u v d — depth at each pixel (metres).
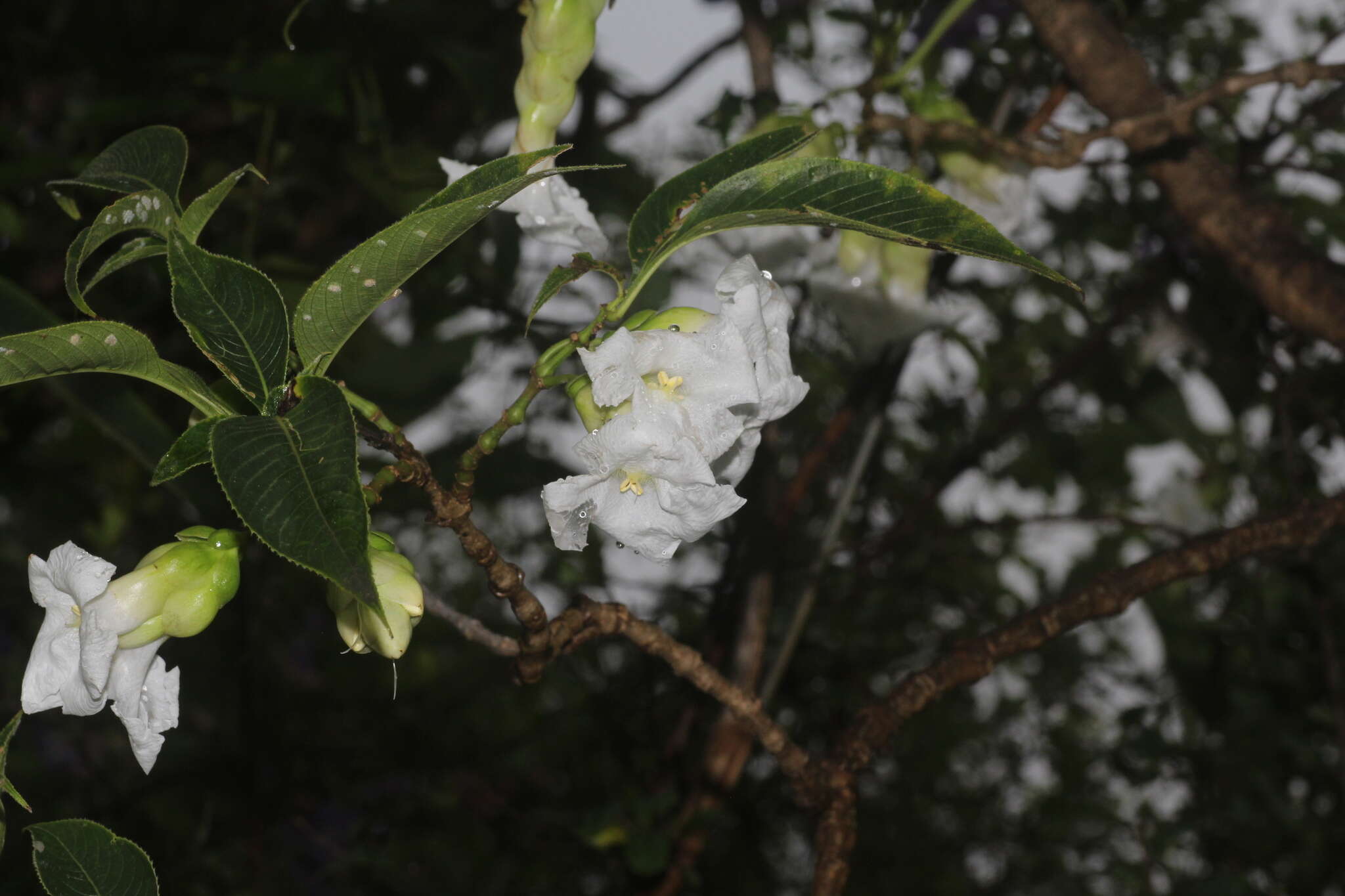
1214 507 2.00
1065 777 2.43
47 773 2.06
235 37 1.64
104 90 1.75
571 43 0.88
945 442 2.02
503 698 2.25
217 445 0.74
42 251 1.51
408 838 1.96
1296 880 1.89
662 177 1.59
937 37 1.03
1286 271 1.07
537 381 0.82
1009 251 0.79
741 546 1.47
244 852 1.85
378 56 1.49
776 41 1.51
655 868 1.25
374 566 0.81
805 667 1.95
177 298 0.77
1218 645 1.85
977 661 0.99
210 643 2.12
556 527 0.80
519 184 0.77
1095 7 1.08
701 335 0.80
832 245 1.07
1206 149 1.10
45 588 0.81
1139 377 1.67
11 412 1.65
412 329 1.54
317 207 1.58
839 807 0.96
